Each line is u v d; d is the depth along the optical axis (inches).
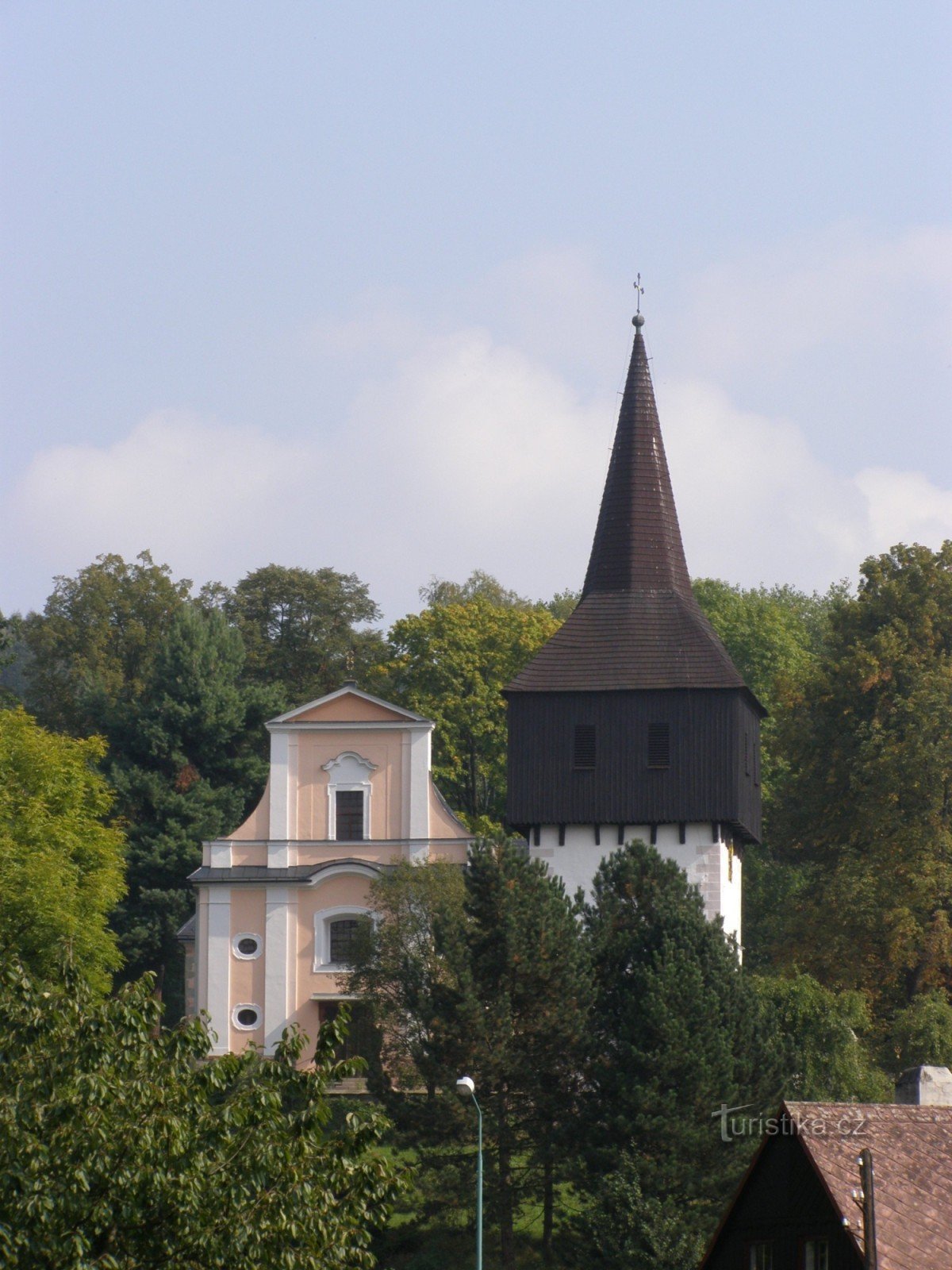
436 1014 5241.1
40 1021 2632.9
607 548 7263.8
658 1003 5201.8
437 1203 5108.3
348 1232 2662.4
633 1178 4906.5
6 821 5900.6
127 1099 2559.1
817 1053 5812.0
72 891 5812.0
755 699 7190.0
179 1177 2529.5
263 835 7332.7
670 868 5851.4
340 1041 2758.4
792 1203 3376.0
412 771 7332.7
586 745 6889.8
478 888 5442.9
